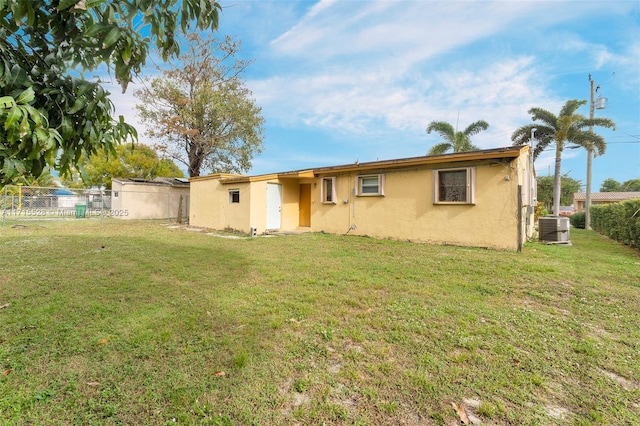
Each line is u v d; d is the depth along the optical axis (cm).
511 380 221
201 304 368
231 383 215
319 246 833
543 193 3841
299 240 956
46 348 258
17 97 123
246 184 1162
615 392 209
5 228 1189
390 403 197
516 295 410
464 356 252
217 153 1998
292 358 249
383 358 250
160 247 792
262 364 239
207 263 601
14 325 303
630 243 864
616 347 269
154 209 1983
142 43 156
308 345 270
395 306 364
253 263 605
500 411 190
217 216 1307
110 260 615
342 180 1116
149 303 371
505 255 688
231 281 473
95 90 148
